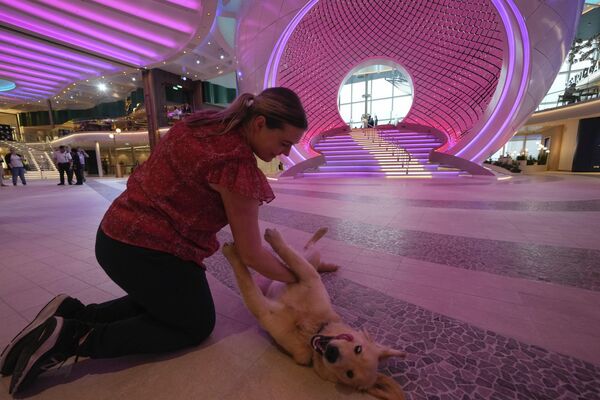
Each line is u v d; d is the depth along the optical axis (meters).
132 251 1.22
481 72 13.23
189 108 24.30
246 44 14.12
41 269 2.64
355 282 2.32
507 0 9.54
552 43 10.40
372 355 1.21
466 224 4.10
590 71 17.38
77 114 32.66
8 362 1.23
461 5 12.47
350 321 1.79
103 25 12.78
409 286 2.24
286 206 5.62
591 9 18.86
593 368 1.38
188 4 11.21
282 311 1.45
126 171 23.50
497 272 2.48
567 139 16.45
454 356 1.47
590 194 6.76
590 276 2.38
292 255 1.51
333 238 3.52
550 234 3.56
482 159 12.62
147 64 17.48
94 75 20.20
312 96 16.81
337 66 16.45
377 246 3.20
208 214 1.28
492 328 1.70
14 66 18.72
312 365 1.41
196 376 1.35
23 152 22.17
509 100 11.22
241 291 1.48
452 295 2.10
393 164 13.38
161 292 1.28
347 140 16.69
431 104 15.73
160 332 1.34
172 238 1.25
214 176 1.15
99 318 1.46
